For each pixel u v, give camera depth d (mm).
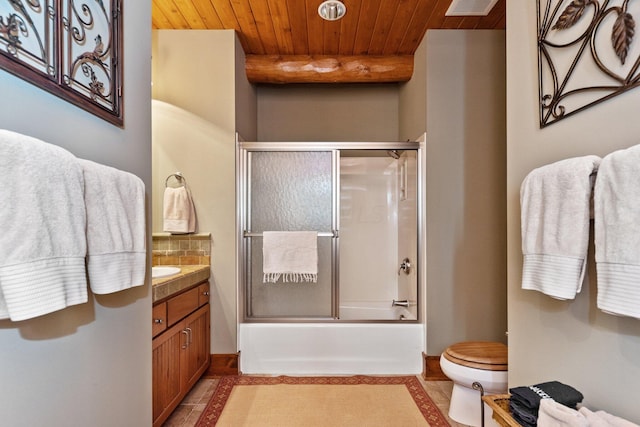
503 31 2428
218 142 2430
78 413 847
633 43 811
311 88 3291
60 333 789
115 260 883
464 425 1830
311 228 2574
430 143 2432
